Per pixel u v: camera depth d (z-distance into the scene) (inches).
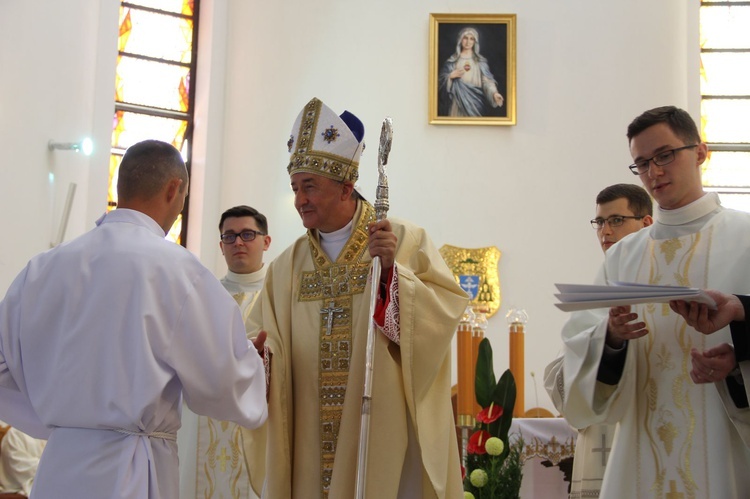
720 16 404.5
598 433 147.4
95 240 111.4
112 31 368.5
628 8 395.5
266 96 396.5
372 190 384.2
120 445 104.5
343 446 115.7
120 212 114.3
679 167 119.6
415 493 117.5
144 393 104.5
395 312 115.5
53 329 108.7
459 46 394.3
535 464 174.2
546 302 373.7
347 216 127.3
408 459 118.3
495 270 374.9
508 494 154.9
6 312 110.7
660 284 120.4
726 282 115.9
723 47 402.9
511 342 236.5
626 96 389.7
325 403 121.3
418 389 116.0
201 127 394.3
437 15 395.5
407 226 126.1
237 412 110.3
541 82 392.5
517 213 382.6
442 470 114.4
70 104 336.2
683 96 389.4
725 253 117.3
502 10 398.0
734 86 400.5
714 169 396.5
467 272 374.3
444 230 382.0
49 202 317.4
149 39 398.6
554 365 131.3
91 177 357.1
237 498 175.6
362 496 107.5
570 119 389.1
